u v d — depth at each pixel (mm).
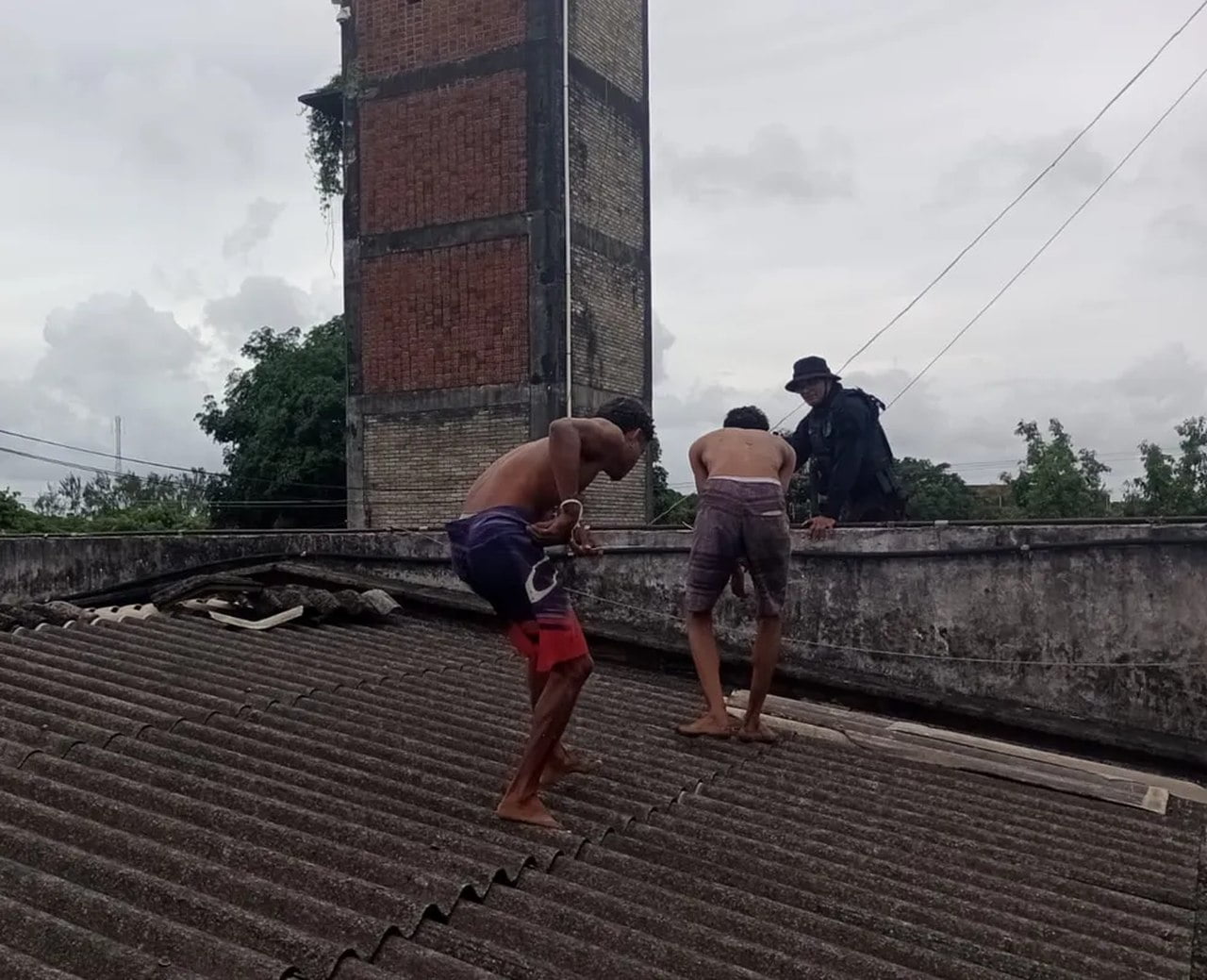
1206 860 4676
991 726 6910
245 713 5258
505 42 15414
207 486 27828
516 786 4152
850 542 7441
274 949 2824
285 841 3592
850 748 6074
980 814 5125
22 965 2443
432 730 5406
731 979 3154
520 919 3309
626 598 8172
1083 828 5082
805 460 7762
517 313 15359
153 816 3586
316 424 25969
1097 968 3541
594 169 16219
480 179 15609
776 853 4242
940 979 3340
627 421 4492
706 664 5828
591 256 16031
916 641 7324
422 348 16016
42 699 4945
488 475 4352
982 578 7180
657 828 4363
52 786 3732
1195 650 6676
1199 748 6465
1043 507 23641
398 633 8070
